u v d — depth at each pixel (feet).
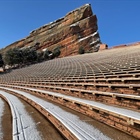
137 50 92.38
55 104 35.09
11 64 218.18
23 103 41.86
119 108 21.12
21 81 94.63
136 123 15.14
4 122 24.23
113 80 33.58
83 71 67.97
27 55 224.74
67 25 367.25
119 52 112.16
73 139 15.69
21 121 23.40
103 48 210.18
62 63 140.87
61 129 19.13
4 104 42.68
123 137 15.12
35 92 56.65
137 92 23.50
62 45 347.15
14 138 16.69
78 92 36.96
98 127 18.16
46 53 258.78
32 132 18.80
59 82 57.72
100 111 21.26
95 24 351.67
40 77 88.94
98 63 80.53
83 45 329.11
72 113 25.91
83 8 367.66
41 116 27.02
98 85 33.42
